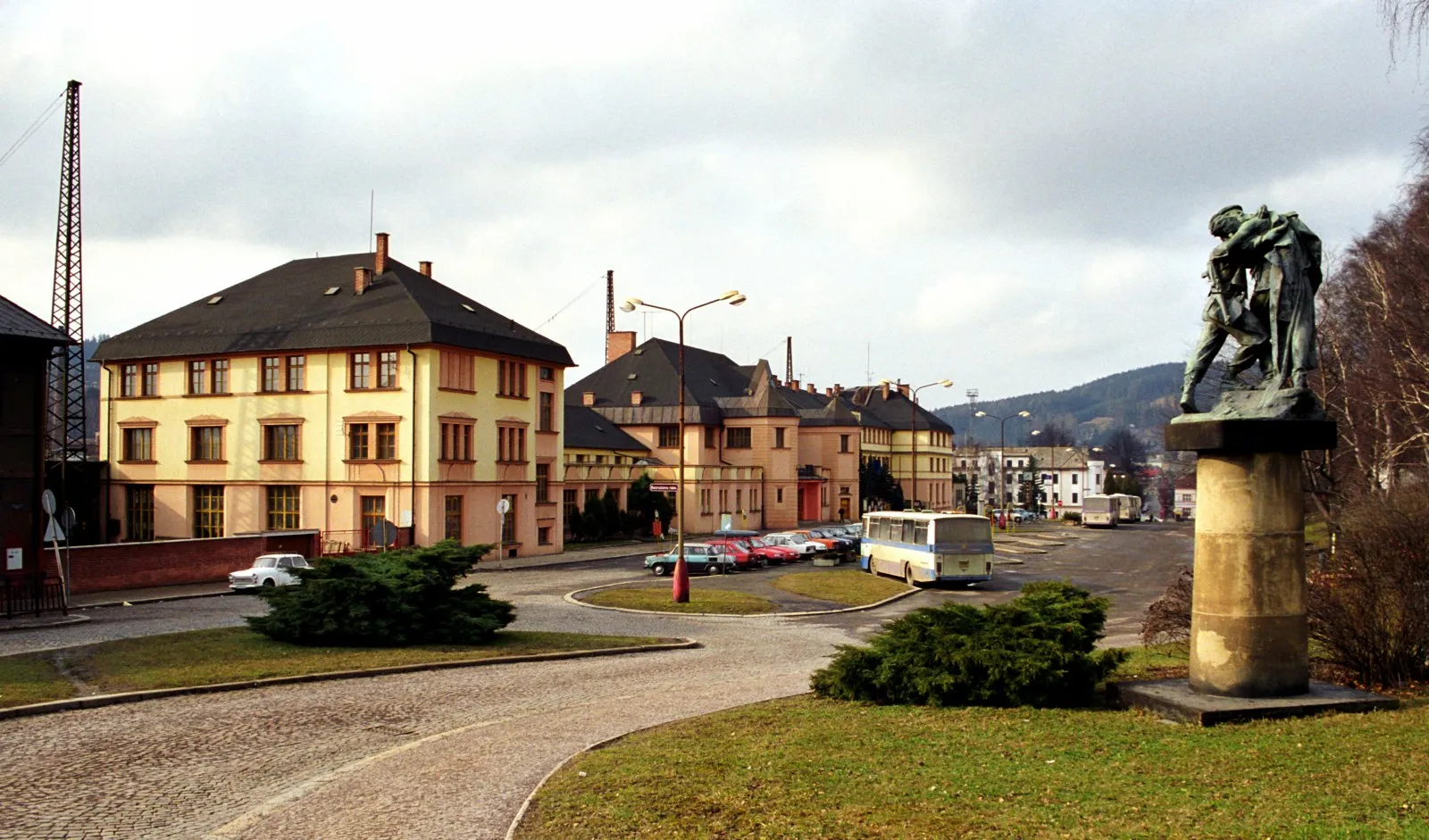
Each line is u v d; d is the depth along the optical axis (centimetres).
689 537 7188
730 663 2184
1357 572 1625
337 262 5984
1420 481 2148
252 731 1482
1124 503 12262
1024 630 1541
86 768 1274
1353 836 838
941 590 4109
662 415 8144
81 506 5709
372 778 1223
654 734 1394
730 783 1107
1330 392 4700
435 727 1530
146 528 5731
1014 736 1280
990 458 16975
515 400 5653
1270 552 1354
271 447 5372
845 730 1355
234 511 5438
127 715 1582
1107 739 1232
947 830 920
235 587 3753
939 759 1177
